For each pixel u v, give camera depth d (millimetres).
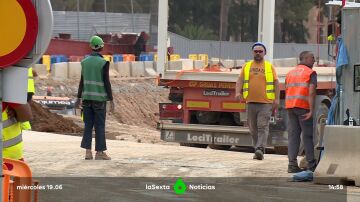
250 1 56250
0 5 11758
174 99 54125
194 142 51031
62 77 131250
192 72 52125
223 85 51469
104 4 186875
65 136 52875
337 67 30641
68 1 190125
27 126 18547
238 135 50031
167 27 53656
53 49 151750
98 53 36125
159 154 40125
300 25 65875
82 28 176375
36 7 11875
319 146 32906
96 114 36031
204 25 59906
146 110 117250
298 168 33219
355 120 30312
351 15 30312
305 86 33219
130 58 151250
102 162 35375
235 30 57562
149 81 131375
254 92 39344
